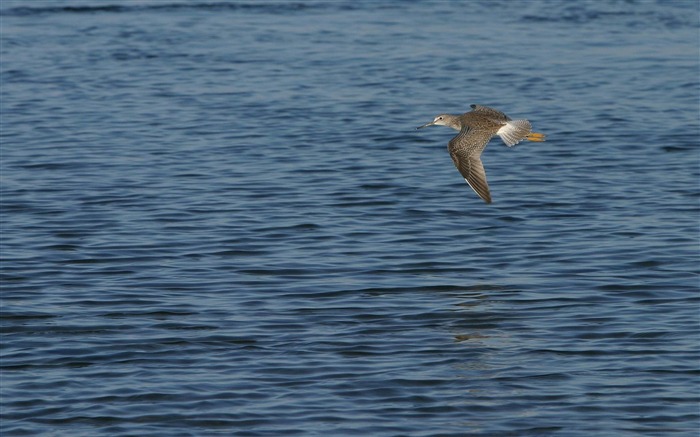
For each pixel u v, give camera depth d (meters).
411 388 13.08
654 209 20.11
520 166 23.42
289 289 16.25
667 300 15.66
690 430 12.08
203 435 12.04
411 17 42.06
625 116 27.61
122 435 12.07
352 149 24.80
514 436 12.02
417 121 27.41
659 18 41.28
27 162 23.59
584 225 19.19
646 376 13.34
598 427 12.17
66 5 44.62
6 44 37.31
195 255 17.73
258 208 20.27
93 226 19.25
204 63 34.53
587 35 38.47
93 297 15.96
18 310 15.45
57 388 13.17
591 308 15.41
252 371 13.56
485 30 39.50
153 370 13.62
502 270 16.98
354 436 11.98
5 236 18.69
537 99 29.69
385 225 19.28
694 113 27.88
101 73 33.12
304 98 29.94
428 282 16.50
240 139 25.69
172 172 22.83
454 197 20.98
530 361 13.80
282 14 42.78
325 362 13.77
